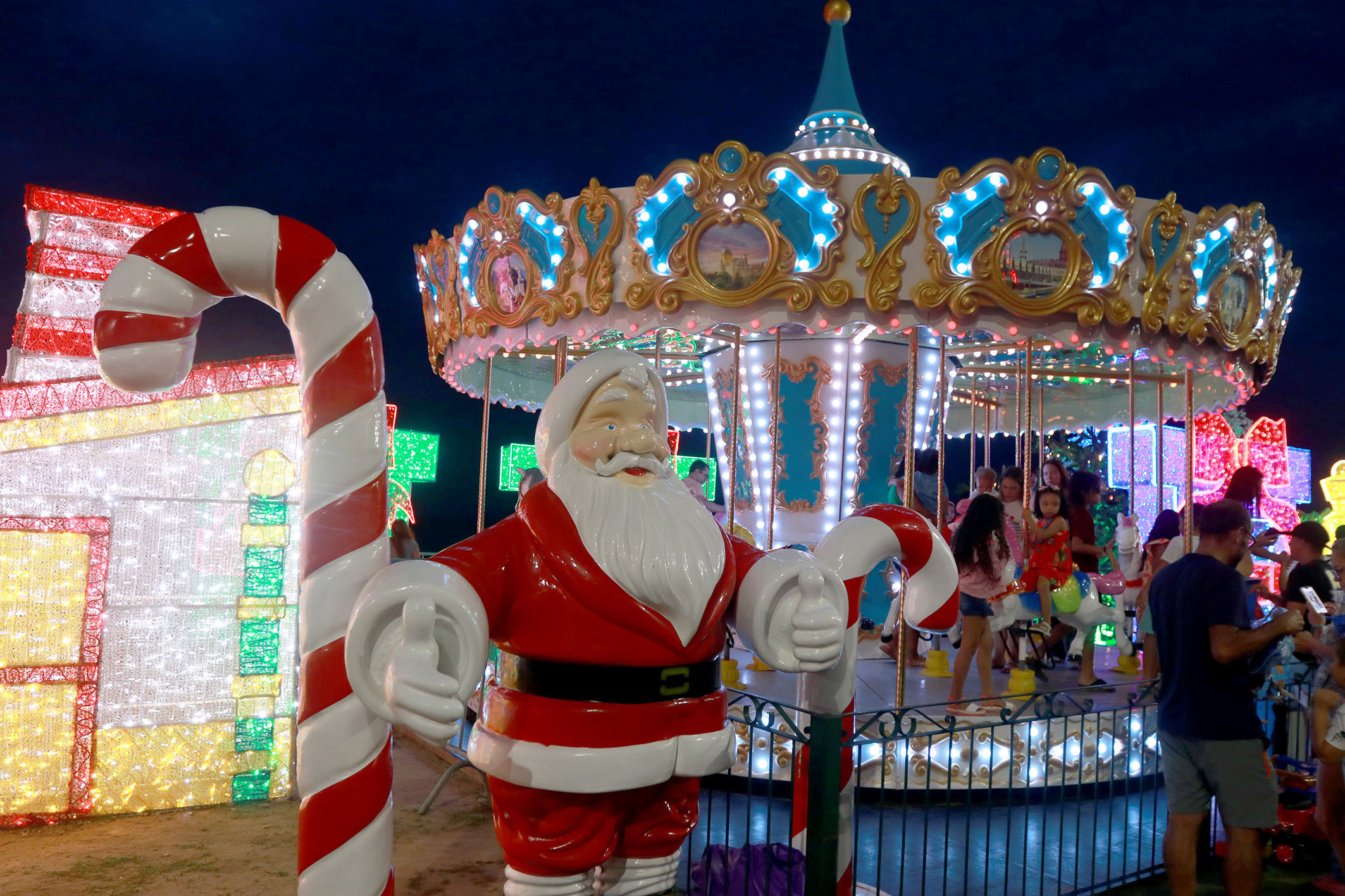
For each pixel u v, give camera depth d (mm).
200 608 4863
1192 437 6820
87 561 4645
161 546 4801
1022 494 7816
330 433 2330
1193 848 3732
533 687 2449
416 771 5660
